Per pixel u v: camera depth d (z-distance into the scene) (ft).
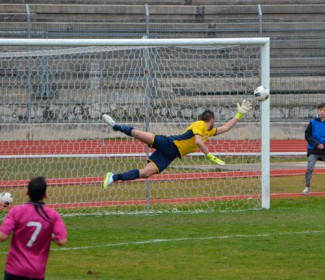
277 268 81.20
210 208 126.41
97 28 239.30
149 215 119.44
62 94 182.09
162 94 184.55
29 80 175.42
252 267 81.66
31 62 178.50
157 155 105.19
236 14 272.31
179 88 185.57
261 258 86.53
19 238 55.01
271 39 248.52
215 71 202.59
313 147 140.26
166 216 118.01
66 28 239.50
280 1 280.72
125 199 133.08
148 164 105.09
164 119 184.55
